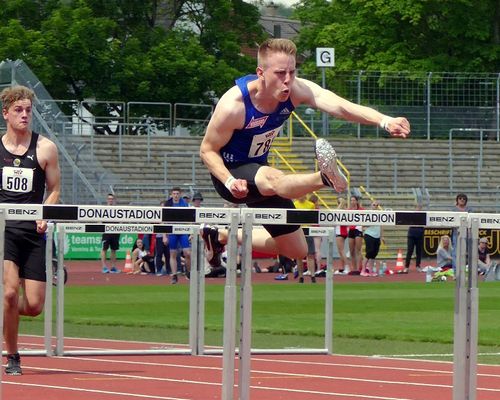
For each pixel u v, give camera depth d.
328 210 7.71
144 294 23.00
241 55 52.12
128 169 38.22
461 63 51.56
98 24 46.16
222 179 8.45
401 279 28.39
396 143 41.47
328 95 8.60
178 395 10.09
